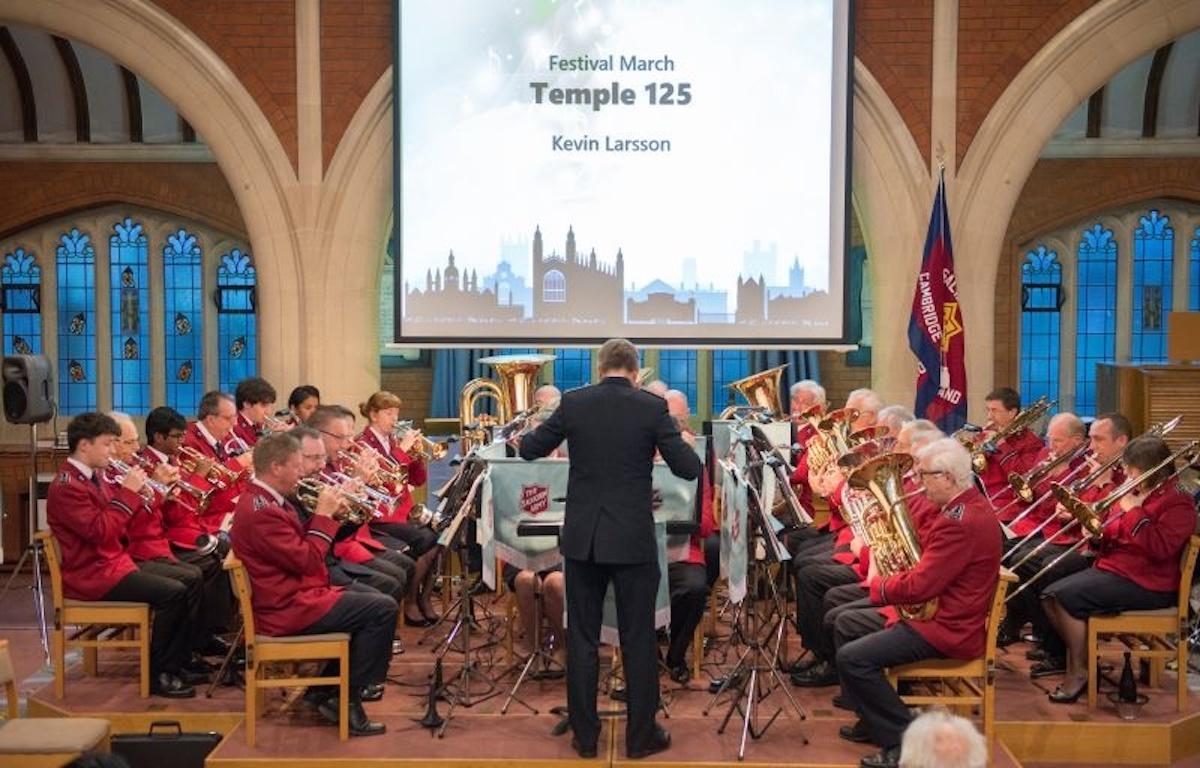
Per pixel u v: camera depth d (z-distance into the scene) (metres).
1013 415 6.91
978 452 6.50
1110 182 11.30
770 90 8.74
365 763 4.94
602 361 5.02
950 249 8.59
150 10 8.73
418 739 5.16
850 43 8.69
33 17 8.73
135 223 11.60
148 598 5.61
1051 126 8.75
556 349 12.08
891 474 4.97
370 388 9.14
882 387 9.01
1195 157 11.22
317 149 8.89
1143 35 8.61
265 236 8.95
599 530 4.84
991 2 8.72
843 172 8.77
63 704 5.57
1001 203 8.83
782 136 8.76
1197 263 11.63
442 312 8.88
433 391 11.91
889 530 5.03
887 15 8.78
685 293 8.86
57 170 11.19
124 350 11.74
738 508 5.32
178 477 5.99
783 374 11.92
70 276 11.67
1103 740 5.25
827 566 5.93
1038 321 11.81
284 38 8.84
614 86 8.75
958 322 8.54
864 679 4.84
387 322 12.05
